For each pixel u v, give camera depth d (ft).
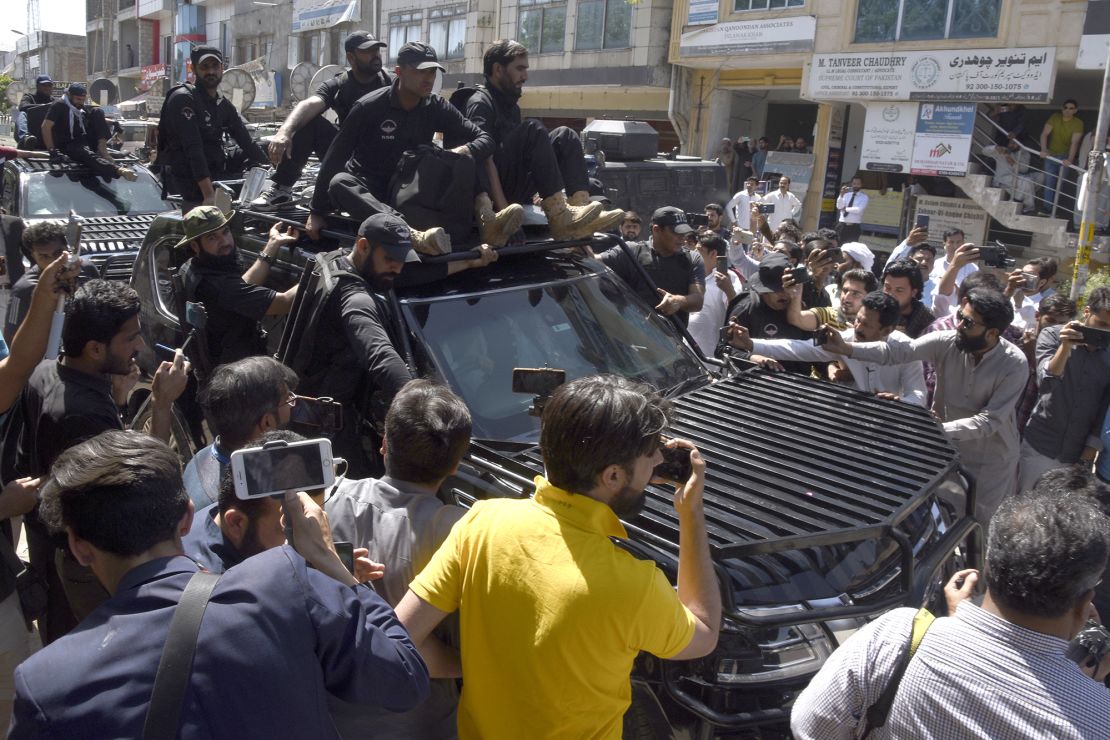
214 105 26.84
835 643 8.88
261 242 16.05
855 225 53.93
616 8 66.64
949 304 21.72
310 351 12.21
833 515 9.49
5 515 9.55
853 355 14.93
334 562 6.63
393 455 8.31
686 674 8.48
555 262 14.70
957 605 6.95
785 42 56.08
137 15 153.38
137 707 5.24
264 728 5.41
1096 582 6.07
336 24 93.45
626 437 6.64
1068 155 45.88
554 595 6.52
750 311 17.63
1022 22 45.52
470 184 13.30
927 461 11.15
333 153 14.83
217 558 7.53
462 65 78.43
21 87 143.54
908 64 50.11
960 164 48.65
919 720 6.24
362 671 5.95
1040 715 5.87
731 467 10.71
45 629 12.12
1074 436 15.38
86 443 6.17
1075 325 14.88
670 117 65.51
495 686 6.81
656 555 8.68
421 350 11.98
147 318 17.29
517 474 10.11
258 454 6.39
